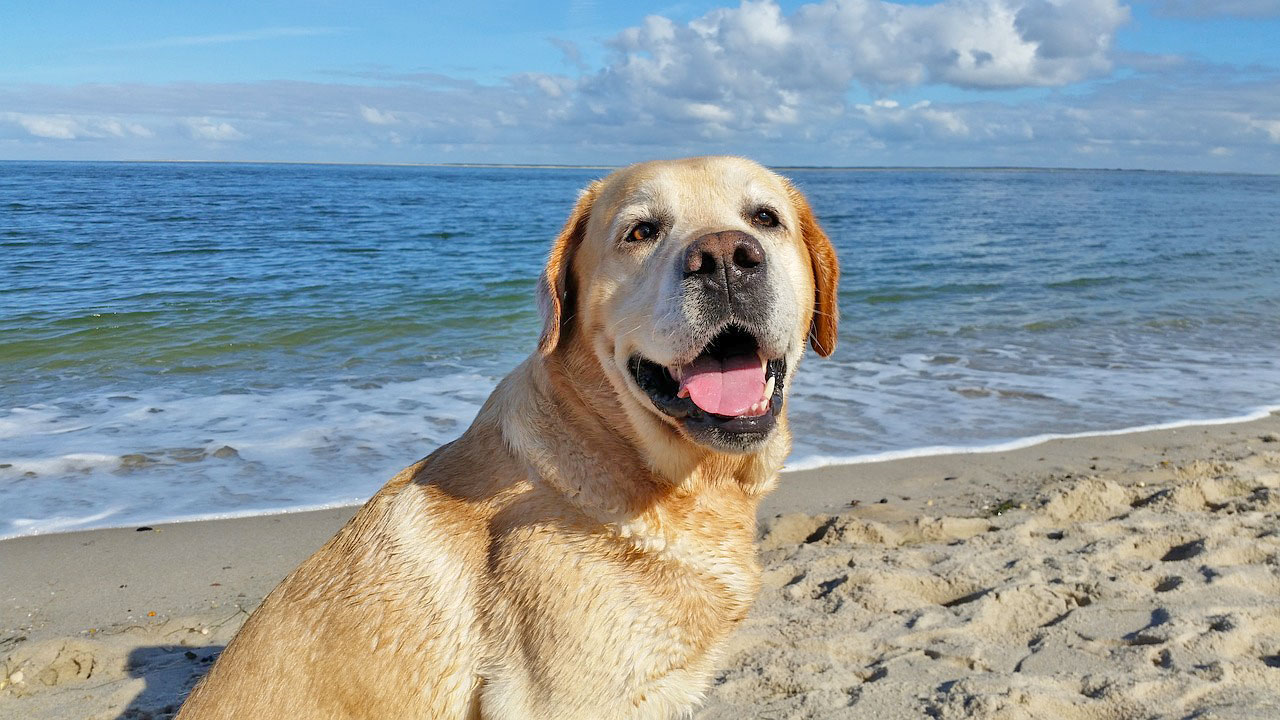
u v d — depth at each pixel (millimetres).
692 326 462
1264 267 3768
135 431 1341
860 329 2273
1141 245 4789
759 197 546
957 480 1172
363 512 517
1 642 776
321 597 482
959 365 1857
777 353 486
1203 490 1075
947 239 5098
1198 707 635
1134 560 889
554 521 468
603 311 504
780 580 883
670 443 482
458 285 2871
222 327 2139
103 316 2219
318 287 2787
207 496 1094
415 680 469
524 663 459
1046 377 1756
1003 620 783
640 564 471
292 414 1440
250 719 469
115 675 737
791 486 1155
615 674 458
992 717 628
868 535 980
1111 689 653
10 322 2139
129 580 887
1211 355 1995
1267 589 816
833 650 743
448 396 1568
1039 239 5137
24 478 1141
